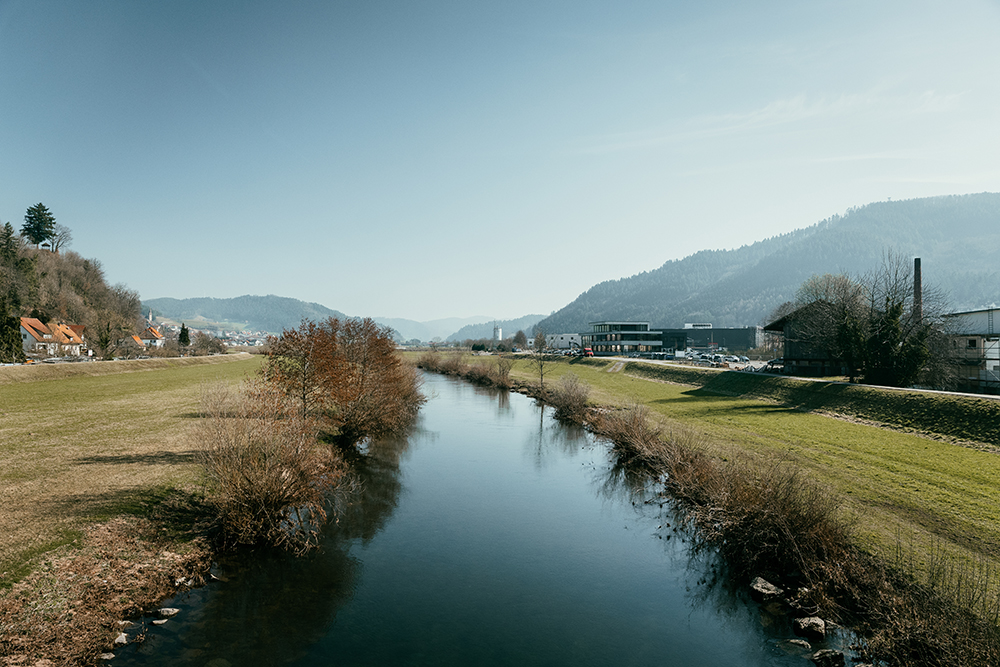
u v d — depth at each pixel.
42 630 9.35
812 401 35.16
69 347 94.12
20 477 16.44
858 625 10.77
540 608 12.33
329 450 24.69
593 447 30.19
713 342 153.62
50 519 13.32
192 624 10.77
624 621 11.80
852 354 38.69
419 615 11.81
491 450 29.36
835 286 50.31
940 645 8.95
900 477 18.19
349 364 27.80
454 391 59.09
